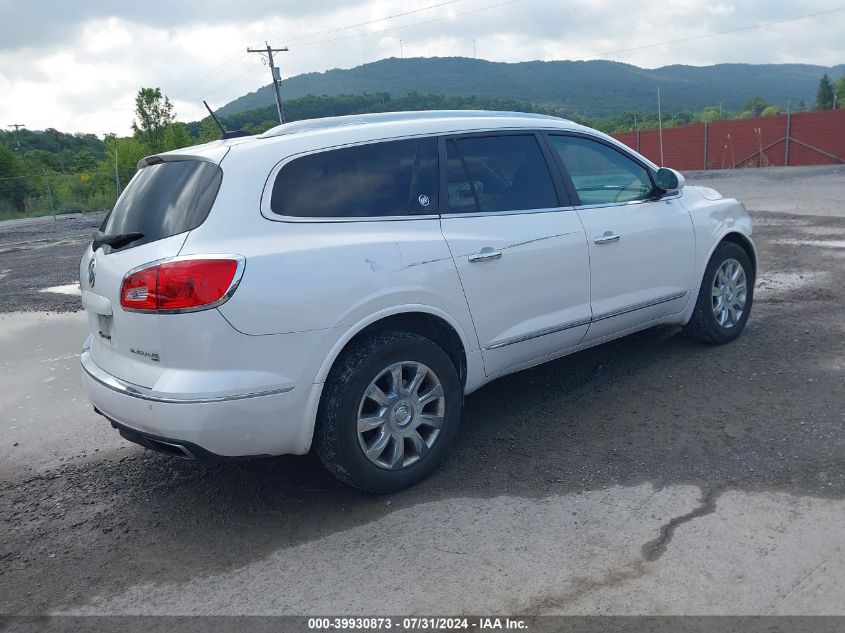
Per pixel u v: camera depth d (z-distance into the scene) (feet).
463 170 13.88
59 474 14.84
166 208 11.73
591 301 15.48
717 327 18.78
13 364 23.86
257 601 10.03
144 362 11.37
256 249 11.12
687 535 10.62
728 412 14.82
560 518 11.42
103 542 12.00
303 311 11.26
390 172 12.96
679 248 17.30
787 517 10.85
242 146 11.89
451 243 13.10
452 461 13.79
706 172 108.58
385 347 12.10
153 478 14.28
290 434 11.52
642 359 18.53
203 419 10.71
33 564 11.47
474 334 13.52
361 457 12.07
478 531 11.25
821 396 15.19
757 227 42.14
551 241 14.55
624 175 16.85
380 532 11.50
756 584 9.41
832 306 22.56
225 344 10.78
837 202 52.95
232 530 12.02
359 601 9.80
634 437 14.10
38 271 46.44
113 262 11.84
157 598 10.32
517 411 15.98
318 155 12.30
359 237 12.15
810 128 109.81
